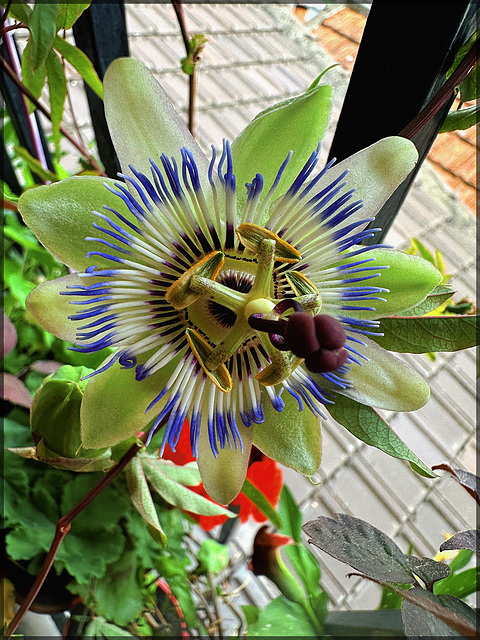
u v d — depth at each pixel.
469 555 0.12
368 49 0.10
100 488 0.12
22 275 0.20
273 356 0.09
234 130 0.31
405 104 0.10
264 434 0.10
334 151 0.11
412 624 0.08
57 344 0.18
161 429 0.14
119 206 0.09
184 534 0.18
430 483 0.22
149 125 0.09
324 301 0.10
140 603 0.17
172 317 0.10
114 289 0.09
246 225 0.09
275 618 0.11
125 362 0.09
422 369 0.23
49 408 0.12
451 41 0.09
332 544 0.09
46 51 0.09
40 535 0.16
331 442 0.26
